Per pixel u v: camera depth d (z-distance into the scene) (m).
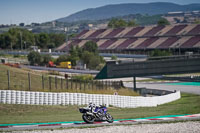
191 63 151.50
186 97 131.75
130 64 155.88
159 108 95.00
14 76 114.56
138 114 77.50
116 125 58.94
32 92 87.94
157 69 154.38
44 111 82.31
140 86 181.88
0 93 84.38
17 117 71.19
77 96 94.00
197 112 77.94
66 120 65.94
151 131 53.91
